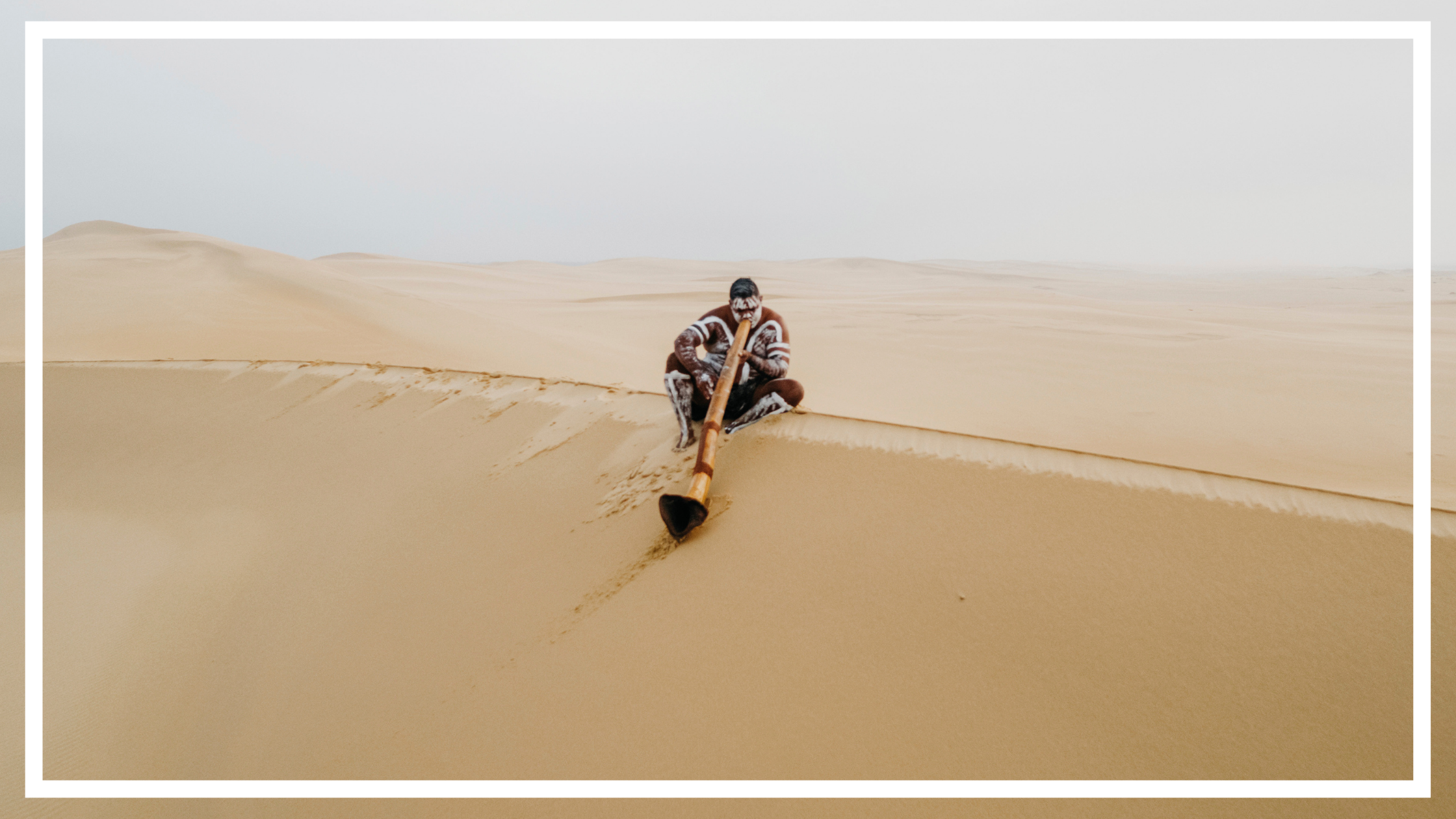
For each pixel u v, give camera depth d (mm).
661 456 4688
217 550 5766
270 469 6875
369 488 5961
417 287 50281
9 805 3479
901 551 3268
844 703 2662
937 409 10883
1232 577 2807
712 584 3383
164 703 4141
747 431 4574
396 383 7805
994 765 2354
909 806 2266
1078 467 3533
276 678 4012
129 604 5281
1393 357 14305
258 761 3361
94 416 8781
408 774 2914
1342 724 2293
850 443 4156
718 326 4570
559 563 4043
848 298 39969
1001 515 3332
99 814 3352
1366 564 2732
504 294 49531
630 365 16422
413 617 4090
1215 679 2488
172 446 7828
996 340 19031
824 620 3027
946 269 107312
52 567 6008
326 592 4730
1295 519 2975
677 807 2404
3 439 8586
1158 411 10508
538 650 3379
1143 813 2146
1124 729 2398
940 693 2629
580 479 4875
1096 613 2791
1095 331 20391
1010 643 2754
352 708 3508
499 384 7055
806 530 3553
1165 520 3109
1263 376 12953
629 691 2945
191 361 9922
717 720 2705
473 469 5570
